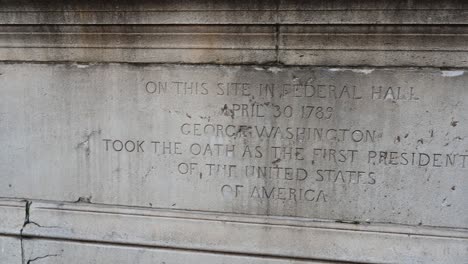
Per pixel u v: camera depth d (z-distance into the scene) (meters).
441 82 3.05
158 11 3.19
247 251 3.33
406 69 3.07
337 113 3.17
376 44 3.06
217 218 3.37
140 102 3.37
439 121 3.09
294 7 3.05
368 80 3.11
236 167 3.32
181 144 3.37
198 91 3.29
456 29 2.95
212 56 3.24
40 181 3.57
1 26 3.38
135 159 3.43
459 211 3.15
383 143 3.15
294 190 3.28
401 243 3.18
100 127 3.44
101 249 3.49
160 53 3.29
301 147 3.24
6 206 3.59
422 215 3.19
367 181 3.21
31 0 3.28
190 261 3.41
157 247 3.44
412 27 2.99
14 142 3.56
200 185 3.38
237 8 3.11
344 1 3.00
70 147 3.49
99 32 3.30
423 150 3.13
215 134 3.32
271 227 3.30
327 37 3.09
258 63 3.21
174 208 3.44
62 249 3.54
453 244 3.14
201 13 3.16
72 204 3.55
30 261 3.59
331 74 3.14
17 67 3.46
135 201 3.47
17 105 3.51
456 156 3.10
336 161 3.22
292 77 3.18
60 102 3.45
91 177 3.50
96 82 3.39
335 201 3.26
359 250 3.22
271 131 3.25
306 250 3.28
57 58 3.40
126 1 3.19
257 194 3.33
